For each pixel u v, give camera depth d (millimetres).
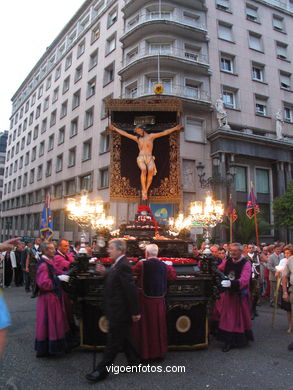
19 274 12422
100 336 4715
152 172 7922
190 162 20469
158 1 21359
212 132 20625
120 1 24156
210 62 22312
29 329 5918
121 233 6875
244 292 4965
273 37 26234
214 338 5559
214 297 4820
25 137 40781
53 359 4391
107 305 3803
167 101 8109
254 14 26047
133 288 3662
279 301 8117
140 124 8414
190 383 3645
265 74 24938
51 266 4668
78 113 27281
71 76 29703
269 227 16594
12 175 44656
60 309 4602
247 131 22734
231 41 23688
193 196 20047
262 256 9625
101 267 4234
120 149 8594
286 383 3639
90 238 22141
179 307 4891
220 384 3613
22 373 3885
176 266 5492
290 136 25047
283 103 25438
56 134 31000
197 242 15555
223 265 5488
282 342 5246
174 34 21219
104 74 24625
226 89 22891
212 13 23344
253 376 3844
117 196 8320
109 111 8367
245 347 4984
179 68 20891
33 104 39219
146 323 4336
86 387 3518
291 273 5594
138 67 20500
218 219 7047
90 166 24188
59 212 28062
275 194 23125
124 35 21594
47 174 31797
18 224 39781
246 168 22531
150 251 4562
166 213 18484
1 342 1771
